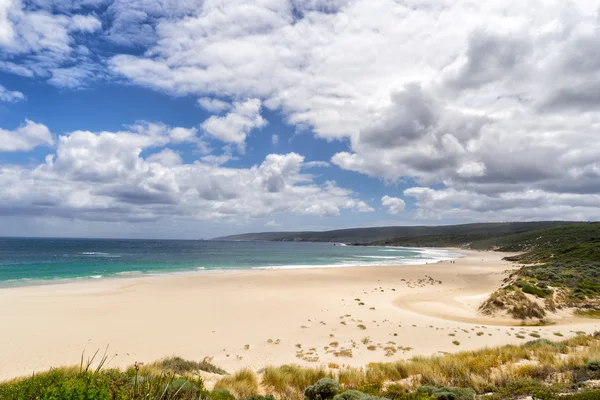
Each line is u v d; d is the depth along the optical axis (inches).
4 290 1211.2
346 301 1149.7
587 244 2615.7
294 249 5940.0
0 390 239.8
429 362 473.7
